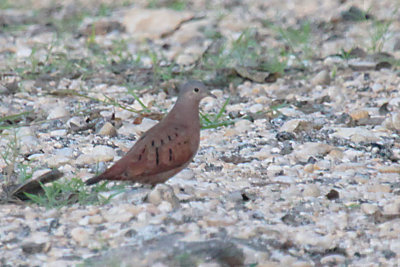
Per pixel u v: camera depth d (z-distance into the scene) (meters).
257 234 8.44
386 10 25.67
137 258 7.58
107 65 18.48
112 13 28.23
